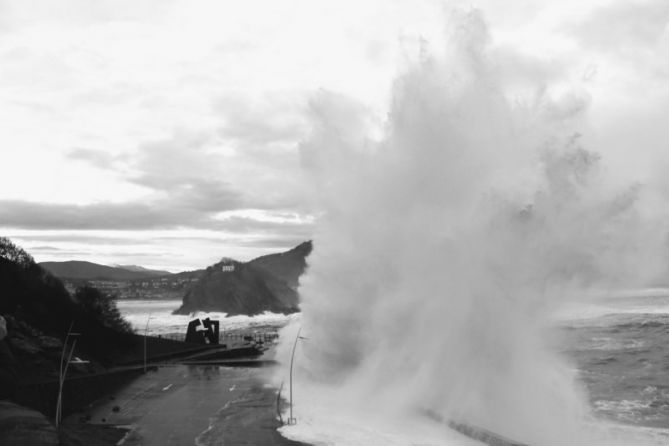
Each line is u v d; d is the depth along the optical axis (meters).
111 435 26.50
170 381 43.66
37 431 21.33
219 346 70.38
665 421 30.89
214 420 29.53
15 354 37.56
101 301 64.81
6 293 49.72
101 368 46.53
